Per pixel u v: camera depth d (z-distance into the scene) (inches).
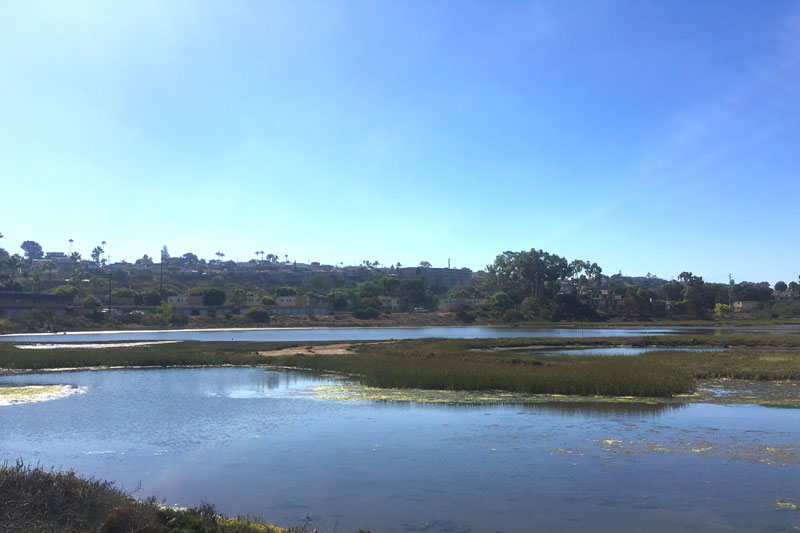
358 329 6058.1
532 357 1989.4
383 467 746.2
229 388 1482.5
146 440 904.9
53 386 1518.2
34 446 870.4
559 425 989.2
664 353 2249.0
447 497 631.2
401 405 1203.2
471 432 941.2
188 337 4192.9
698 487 657.6
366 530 538.3
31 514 465.4
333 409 1162.6
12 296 5044.3
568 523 556.1
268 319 6476.4
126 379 1686.8
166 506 584.1
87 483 538.9
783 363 1803.6
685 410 1122.0
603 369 1536.7
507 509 594.2
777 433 916.0
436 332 5201.8
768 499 617.6
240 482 688.4
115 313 5738.2
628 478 691.4
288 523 556.1
